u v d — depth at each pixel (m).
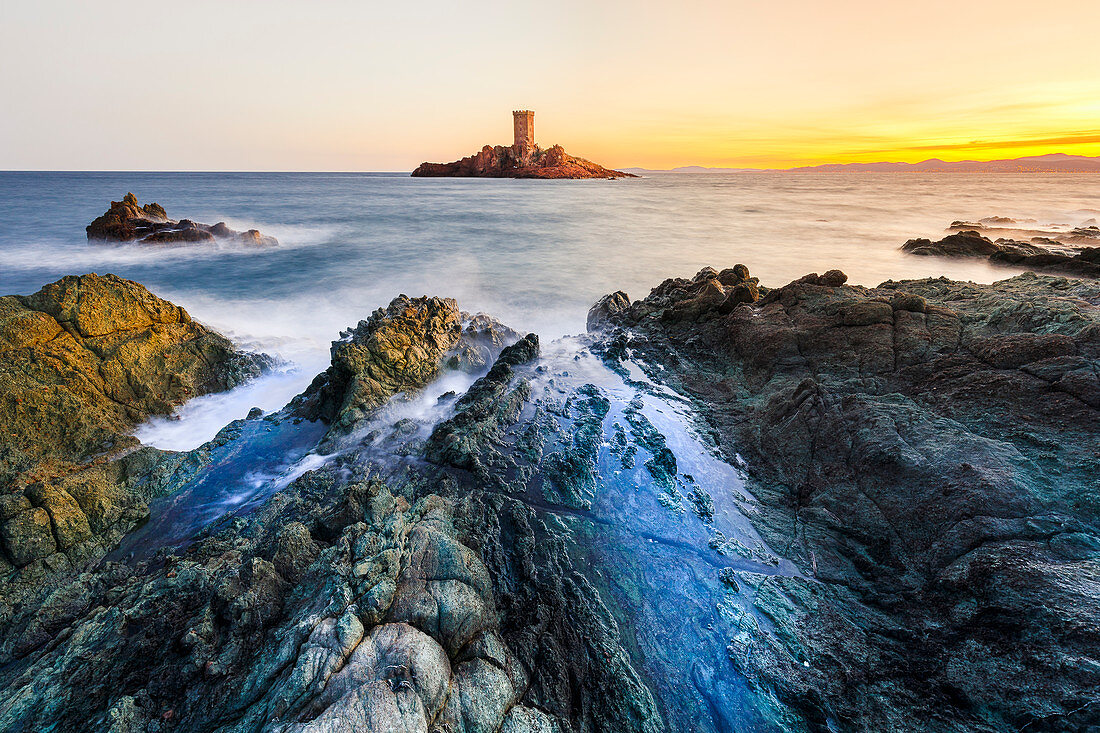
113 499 8.08
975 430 7.68
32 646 6.14
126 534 7.89
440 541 6.31
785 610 6.05
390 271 29.64
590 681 5.38
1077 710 4.40
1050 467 6.77
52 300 11.38
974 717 4.72
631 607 6.19
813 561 6.68
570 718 5.05
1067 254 27.22
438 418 10.52
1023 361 8.51
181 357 12.56
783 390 9.74
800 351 10.73
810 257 32.84
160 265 31.17
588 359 12.59
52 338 10.89
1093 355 8.11
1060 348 8.38
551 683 5.27
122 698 4.89
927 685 5.05
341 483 8.43
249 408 12.72
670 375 11.60
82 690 5.11
